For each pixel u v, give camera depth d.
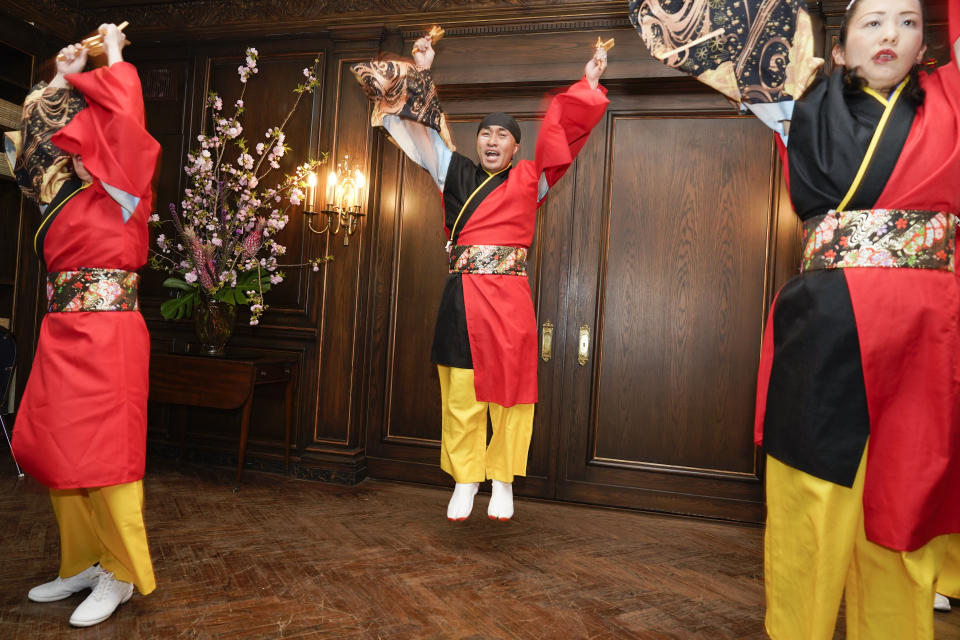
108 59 1.70
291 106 3.78
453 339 2.43
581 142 2.44
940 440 1.10
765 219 3.23
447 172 2.54
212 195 3.67
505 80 3.46
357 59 3.66
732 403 3.23
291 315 3.73
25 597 1.93
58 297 1.69
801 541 1.18
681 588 2.26
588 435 3.38
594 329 3.39
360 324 3.61
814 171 1.22
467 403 2.40
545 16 3.41
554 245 3.46
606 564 2.47
